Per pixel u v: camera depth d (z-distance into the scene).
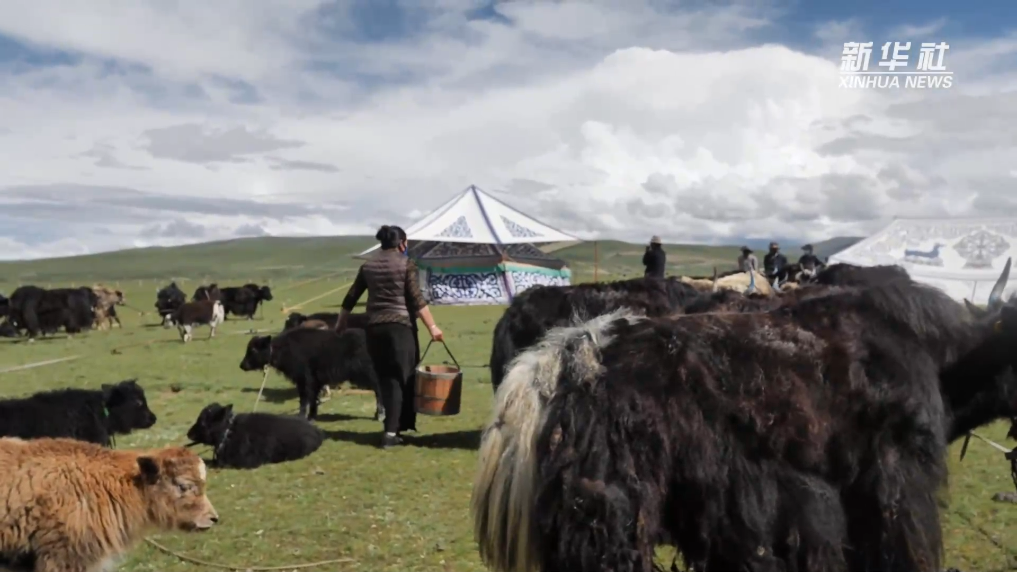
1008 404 3.76
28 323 26.64
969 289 24.50
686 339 3.40
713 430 3.25
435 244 38.88
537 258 39.50
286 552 5.97
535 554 3.21
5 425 7.53
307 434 8.91
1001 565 5.41
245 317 33.72
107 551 5.27
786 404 3.30
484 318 28.53
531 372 3.37
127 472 5.38
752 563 3.21
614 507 3.05
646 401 3.21
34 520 4.98
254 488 7.68
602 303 8.30
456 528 6.39
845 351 3.45
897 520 3.33
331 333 11.13
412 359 9.22
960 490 7.01
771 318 3.63
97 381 14.87
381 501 7.16
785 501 3.25
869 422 3.37
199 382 14.60
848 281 6.30
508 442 3.29
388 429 9.21
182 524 5.57
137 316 38.53
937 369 3.68
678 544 3.32
